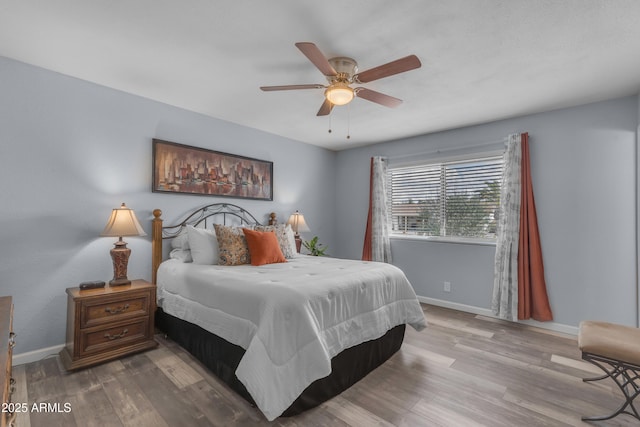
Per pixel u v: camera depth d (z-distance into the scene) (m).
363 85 2.58
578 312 2.98
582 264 2.96
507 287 3.29
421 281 4.11
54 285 2.42
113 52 2.14
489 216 3.62
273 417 1.47
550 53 2.08
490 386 2.01
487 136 3.57
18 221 2.27
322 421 1.65
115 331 2.31
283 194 4.30
